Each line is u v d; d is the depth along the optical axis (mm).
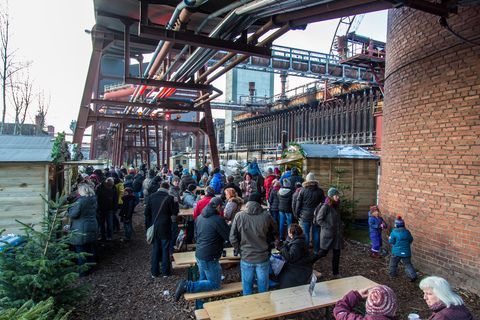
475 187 5871
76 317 4895
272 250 6453
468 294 5840
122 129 24141
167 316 4980
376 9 4766
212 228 4977
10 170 7055
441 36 6543
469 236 5949
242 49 6457
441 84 6535
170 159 26297
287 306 4004
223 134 73750
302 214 7875
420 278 6527
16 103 18031
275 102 42031
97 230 6840
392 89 8133
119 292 5773
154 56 8414
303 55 28016
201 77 10094
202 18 6973
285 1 4488
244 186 11664
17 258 4367
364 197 12172
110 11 7941
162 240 6398
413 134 7227
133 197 9062
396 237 6465
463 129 6086
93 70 10312
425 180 6875
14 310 2951
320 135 34375
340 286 4625
